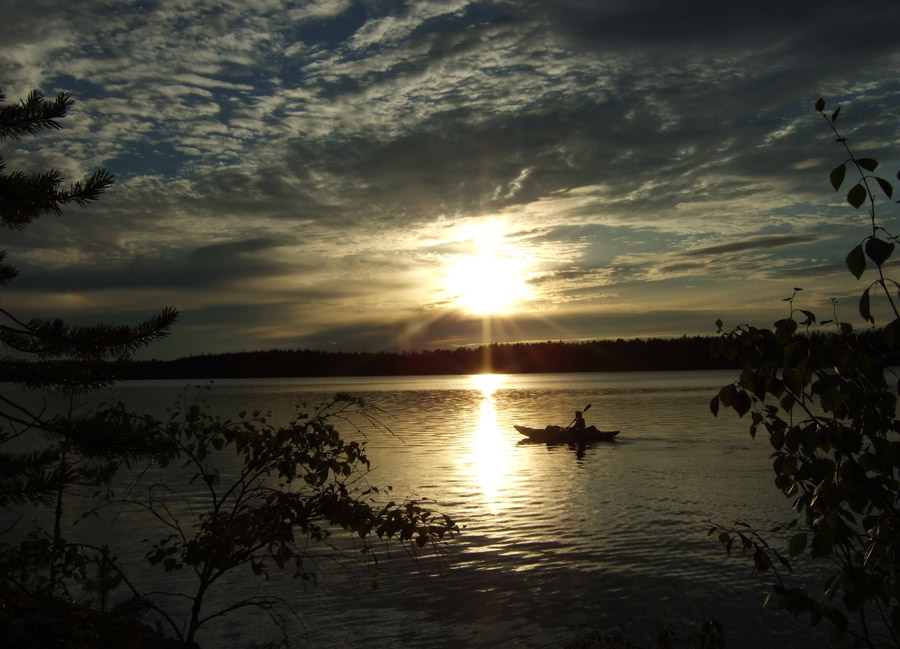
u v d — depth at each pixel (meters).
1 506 5.30
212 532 5.81
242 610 11.75
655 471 25.86
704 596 12.12
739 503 19.53
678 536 15.98
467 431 45.28
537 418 55.75
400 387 162.50
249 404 76.00
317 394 110.62
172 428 6.11
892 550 3.53
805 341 3.88
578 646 8.10
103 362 5.96
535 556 14.55
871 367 3.57
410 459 30.83
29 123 5.91
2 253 5.95
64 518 17.55
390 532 5.73
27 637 5.37
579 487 22.78
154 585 12.85
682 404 67.12
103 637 5.91
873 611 10.91
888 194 3.44
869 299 3.43
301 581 12.95
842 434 3.65
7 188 5.69
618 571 13.54
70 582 10.56
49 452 5.51
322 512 5.82
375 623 11.26
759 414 4.11
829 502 3.54
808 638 10.38
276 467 6.20
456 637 10.72
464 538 15.93
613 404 69.38
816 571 13.02
